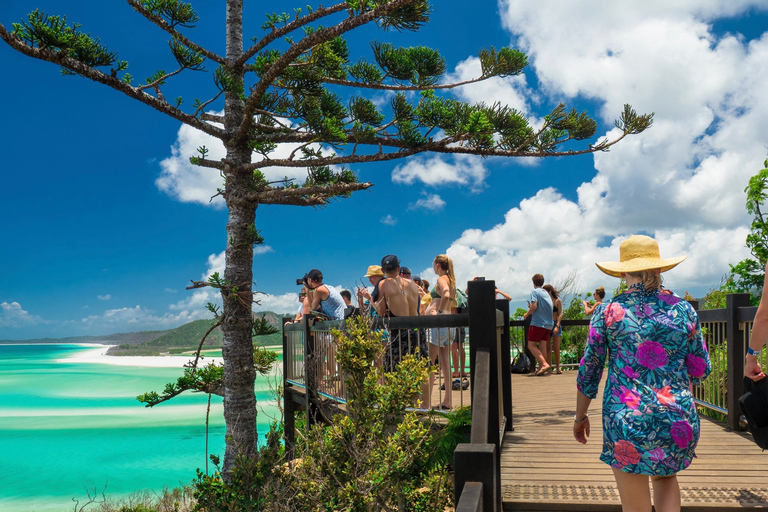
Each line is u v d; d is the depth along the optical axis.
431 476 4.65
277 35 7.55
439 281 6.03
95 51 6.72
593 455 4.37
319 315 7.40
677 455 2.19
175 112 7.73
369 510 4.36
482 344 3.71
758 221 10.62
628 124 7.77
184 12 7.58
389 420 4.81
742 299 5.04
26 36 6.10
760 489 3.46
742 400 2.64
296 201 8.87
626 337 2.34
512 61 7.41
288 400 8.45
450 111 7.57
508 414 5.27
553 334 10.61
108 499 11.72
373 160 7.58
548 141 8.02
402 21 5.96
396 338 5.07
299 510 5.18
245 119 7.64
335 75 8.44
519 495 3.46
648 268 2.37
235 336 8.17
